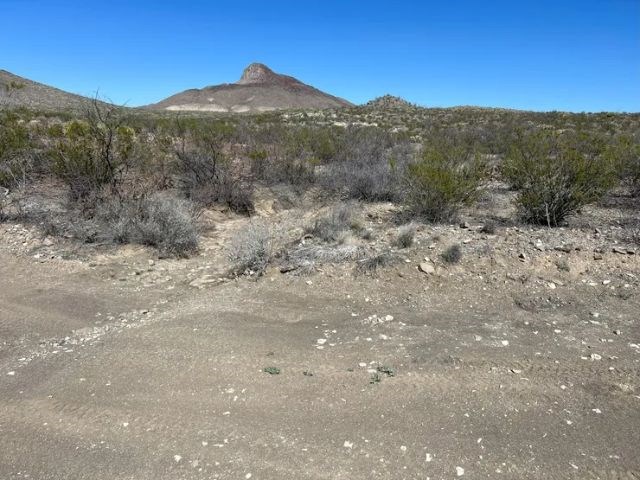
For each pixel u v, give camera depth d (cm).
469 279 634
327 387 419
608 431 361
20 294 620
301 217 977
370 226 858
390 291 619
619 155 1024
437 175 865
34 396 412
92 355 477
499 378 429
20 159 1088
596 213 925
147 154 1134
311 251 723
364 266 670
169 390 418
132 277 682
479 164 977
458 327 526
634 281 605
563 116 3753
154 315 568
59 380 435
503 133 2706
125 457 341
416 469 327
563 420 374
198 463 335
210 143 1226
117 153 1037
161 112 5475
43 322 549
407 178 956
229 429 368
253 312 571
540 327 522
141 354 477
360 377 433
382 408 390
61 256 740
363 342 497
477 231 794
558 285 610
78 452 346
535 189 841
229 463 334
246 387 420
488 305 577
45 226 830
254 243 711
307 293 622
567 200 829
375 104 5897
